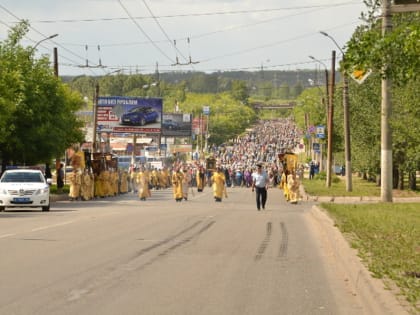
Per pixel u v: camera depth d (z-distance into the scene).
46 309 12.89
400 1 23.33
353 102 67.75
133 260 19.52
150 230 28.50
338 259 19.94
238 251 22.03
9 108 53.28
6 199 41.53
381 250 19.45
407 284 13.91
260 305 13.59
